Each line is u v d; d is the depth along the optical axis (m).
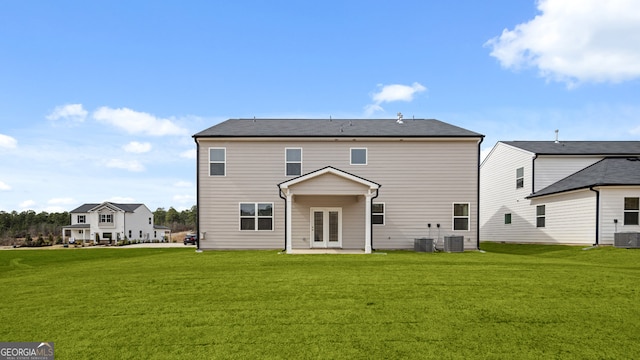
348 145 18.00
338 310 6.42
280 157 17.98
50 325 5.82
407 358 4.58
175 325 5.75
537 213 20.36
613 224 15.83
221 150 18.02
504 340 5.11
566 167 20.72
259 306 6.69
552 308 6.49
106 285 8.70
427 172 17.88
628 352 4.71
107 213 52.12
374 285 8.33
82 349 4.91
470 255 14.64
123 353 4.78
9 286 8.83
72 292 8.02
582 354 4.66
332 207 17.73
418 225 17.75
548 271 10.19
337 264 11.67
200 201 17.86
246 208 17.89
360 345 4.96
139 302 7.05
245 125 19.98
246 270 10.59
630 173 16.89
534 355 4.64
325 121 21.05
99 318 6.12
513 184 22.84
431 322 5.80
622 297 7.22
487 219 26.72
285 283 8.61
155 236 62.91
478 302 6.88
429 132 18.31
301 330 5.50
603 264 11.88
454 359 4.54
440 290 7.82
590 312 6.27
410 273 9.87
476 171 17.86
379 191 17.86
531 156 20.83
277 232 17.80
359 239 17.66
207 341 5.12
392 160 17.95
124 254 18.42
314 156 17.98
